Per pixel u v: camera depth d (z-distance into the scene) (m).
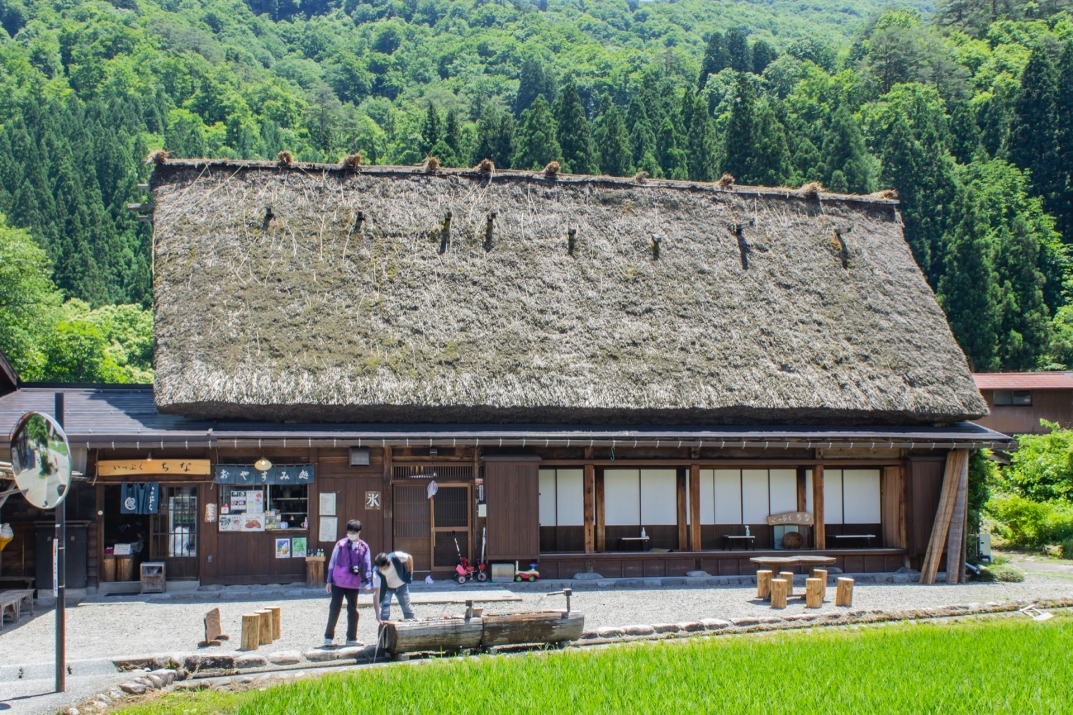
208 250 19.11
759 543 20.39
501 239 20.73
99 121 81.25
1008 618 15.12
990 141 67.56
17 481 9.98
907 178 53.91
